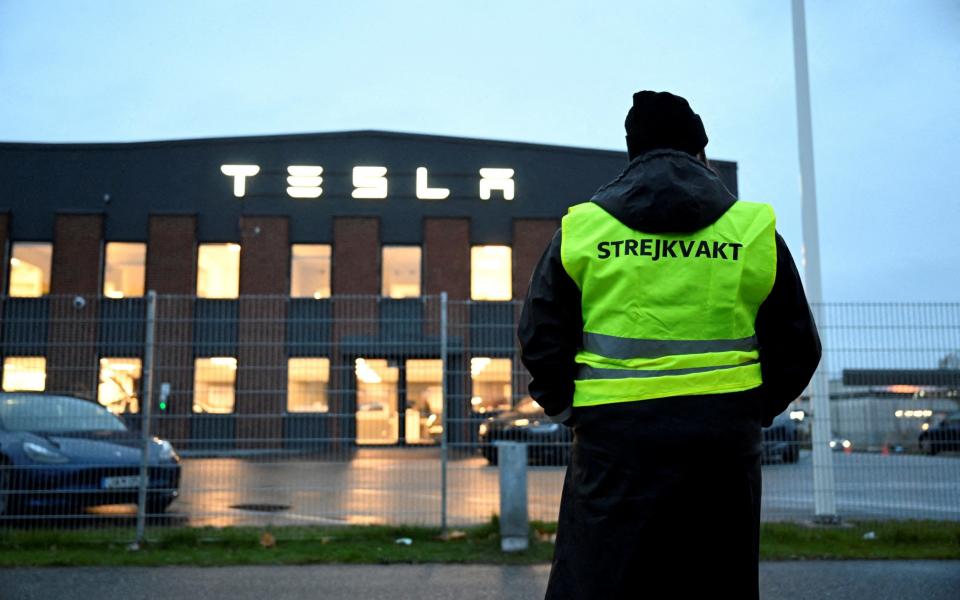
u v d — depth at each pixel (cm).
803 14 821
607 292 206
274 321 726
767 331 210
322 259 2267
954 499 693
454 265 2269
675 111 221
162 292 2219
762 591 511
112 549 643
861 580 536
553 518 745
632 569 194
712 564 195
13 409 730
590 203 217
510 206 2303
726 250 205
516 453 634
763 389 208
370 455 717
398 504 714
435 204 2295
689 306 202
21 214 2262
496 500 718
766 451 725
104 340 716
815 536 665
